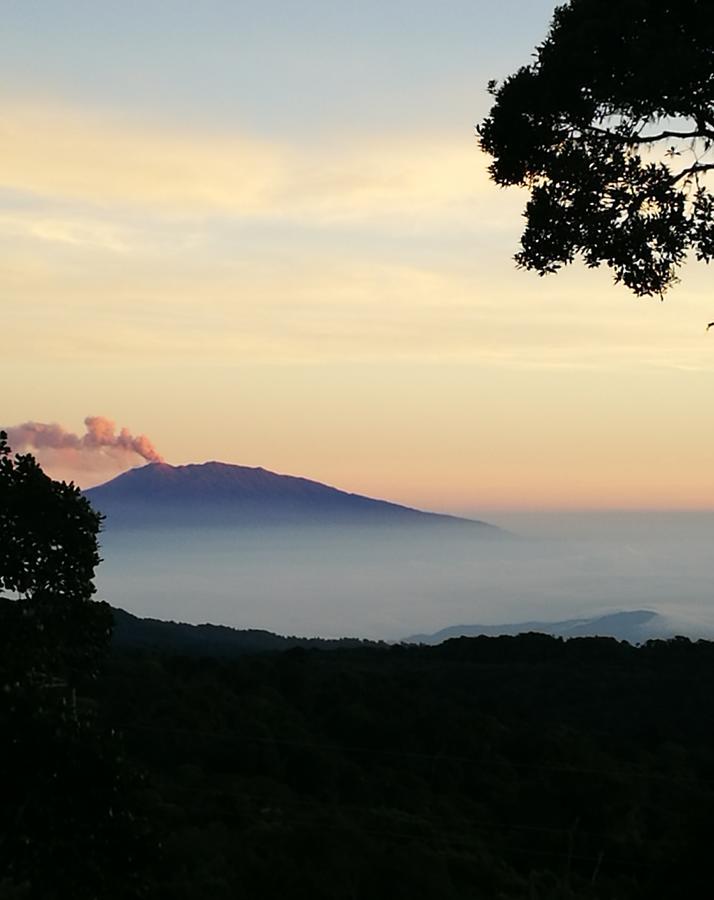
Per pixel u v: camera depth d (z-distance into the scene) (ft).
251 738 113.91
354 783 109.50
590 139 38.68
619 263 37.60
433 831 92.22
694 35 37.11
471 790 111.14
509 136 39.63
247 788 104.06
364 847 82.84
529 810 99.45
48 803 33.22
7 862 32.78
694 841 38.34
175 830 84.07
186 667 144.56
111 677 127.75
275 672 143.13
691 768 106.11
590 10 38.17
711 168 38.01
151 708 120.78
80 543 39.04
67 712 34.55
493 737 119.96
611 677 139.95
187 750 112.88
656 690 131.85
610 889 80.33
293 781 111.34
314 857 80.59
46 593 38.96
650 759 107.86
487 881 81.71
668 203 36.94
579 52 37.47
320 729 125.90
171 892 69.97
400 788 107.45
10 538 38.52
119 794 33.91
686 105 36.96
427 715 123.75
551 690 138.72
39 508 38.70
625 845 90.17
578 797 96.37
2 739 33.04
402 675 148.46
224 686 134.31
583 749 107.45
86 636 39.14
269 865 78.07
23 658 35.60
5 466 39.17
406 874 77.87
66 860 33.06
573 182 37.52
